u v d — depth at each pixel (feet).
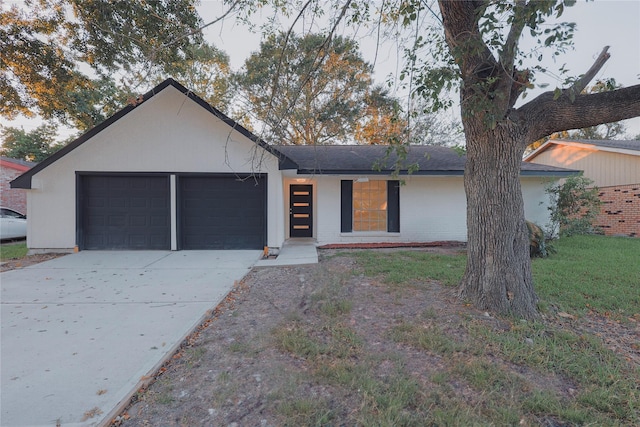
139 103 26.66
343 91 53.52
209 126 28.45
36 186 27.37
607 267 20.74
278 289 17.70
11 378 9.00
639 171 41.60
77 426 7.13
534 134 13.78
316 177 32.32
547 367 9.39
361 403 7.77
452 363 9.52
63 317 13.67
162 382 8.94
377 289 16.58
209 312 14.26
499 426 7.06
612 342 11.20
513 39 10.71
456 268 20.65
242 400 8.02
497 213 13.46
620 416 7.50
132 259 25.31
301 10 14.15
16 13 27.45
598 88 13.85
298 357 10.07
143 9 24.12
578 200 33.99
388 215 32.91
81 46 29.12
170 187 28.45
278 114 18.33
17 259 25.71
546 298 14.98
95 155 28.02
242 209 29.17
